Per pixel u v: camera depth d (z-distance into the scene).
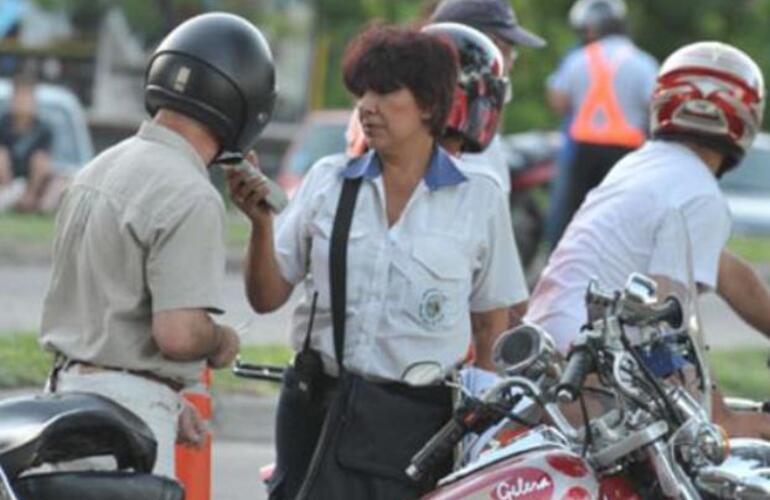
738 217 42.94
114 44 55.94
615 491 8.80
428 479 9.94
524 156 34.69
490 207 10.22
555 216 26.44
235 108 9.66
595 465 8.77
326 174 10.33
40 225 35.22
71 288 9.63
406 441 9.96
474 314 10.45
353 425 9.98
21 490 8.55
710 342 25.91
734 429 10.12
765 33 57.06
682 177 10.91
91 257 9.49
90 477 8.66
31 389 18.28
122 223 9.41
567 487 8.64
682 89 11.01
